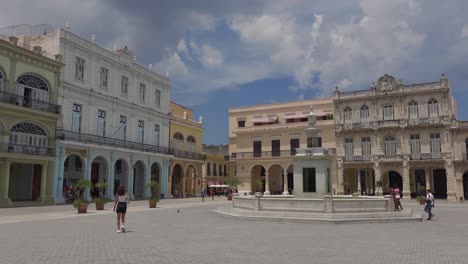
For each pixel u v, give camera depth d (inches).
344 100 2165.4
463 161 1865.2
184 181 2183.8
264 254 408.2
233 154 2511.1
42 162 1320.1
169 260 373.4
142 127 1887.3
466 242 504.7
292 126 2283.5
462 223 760.3
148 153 1845.5
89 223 721.0
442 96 1952.5
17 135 1253.7
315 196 887.1
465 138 1903.3
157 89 2020.2
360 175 2140.7
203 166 2411.4
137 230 620.1
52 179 1355.8
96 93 1587.1
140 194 1908.2
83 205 968.9
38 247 443.8
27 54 1279.5
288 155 2266.2
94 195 1691.7
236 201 949.8
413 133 2000.5
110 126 1669.5
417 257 397.7
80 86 1515.7
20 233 569.3
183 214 954.7
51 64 1366.9
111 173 1628.9
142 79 1900.8
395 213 791.7
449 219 850.1
